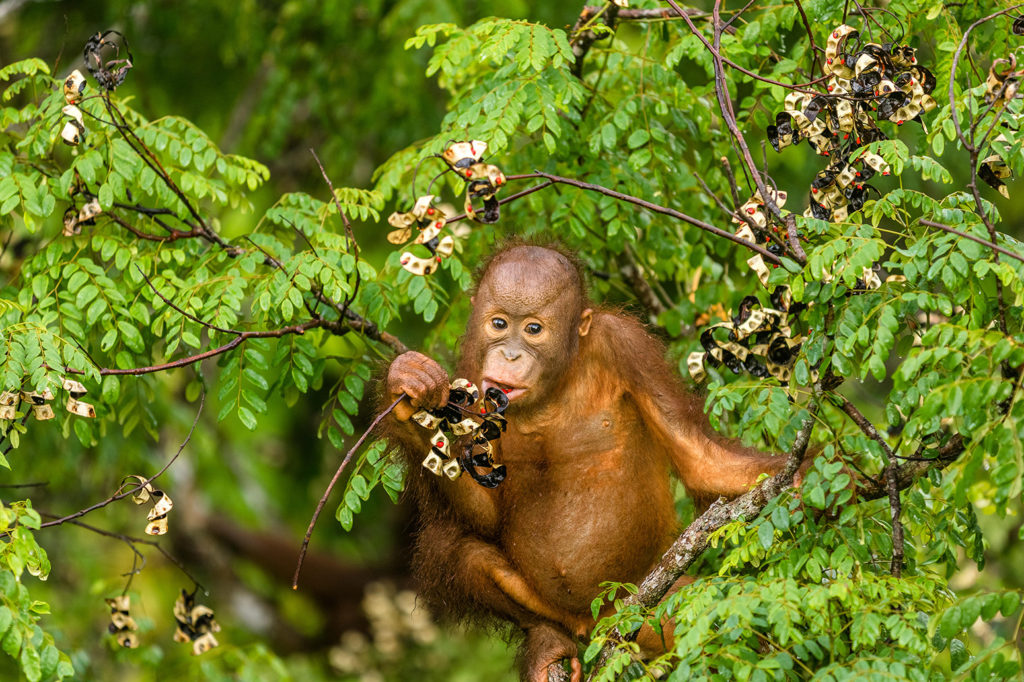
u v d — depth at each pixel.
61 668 8.45
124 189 10.36
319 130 21.12
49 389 8.84
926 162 8.55
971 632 10.72
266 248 10.74
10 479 14.66
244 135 19.09
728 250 12.32
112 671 17.36
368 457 9.95
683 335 12.79
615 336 9.84
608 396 9.80
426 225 8.01
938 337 7.54
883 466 9.09
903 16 10.30
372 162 20.86
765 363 8.52
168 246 10.98
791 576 7.86
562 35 10.43
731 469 9.42
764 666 7.30
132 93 19.88
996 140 8.61
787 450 8.71
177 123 11.27
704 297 12.25
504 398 8.27
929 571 8.57
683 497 11.87
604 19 11.40
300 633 26.02
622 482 9.86
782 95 10.66
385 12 19.06
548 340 9.11
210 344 10.11
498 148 10.37
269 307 9.85
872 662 7.27
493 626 10.73
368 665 21.95
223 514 25.19
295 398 10.83
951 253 7.76
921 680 7.14
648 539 9.99
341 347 21.50
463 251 12.43
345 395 10.40
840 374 8.09
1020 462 6.89
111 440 15.16
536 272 9.16
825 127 8.34
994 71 7.78
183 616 11.56
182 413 16.62
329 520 26.08
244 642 22.53
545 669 9.74
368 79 18.48
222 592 25.22
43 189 10.30
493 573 10.20
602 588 9.98
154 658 12.84
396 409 8.34
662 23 12.28
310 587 25.88
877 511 8.68
